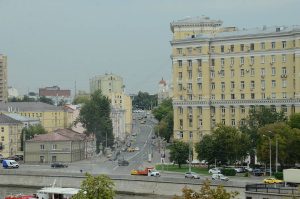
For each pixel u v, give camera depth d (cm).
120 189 19938
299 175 14738
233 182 17412
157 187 19262
